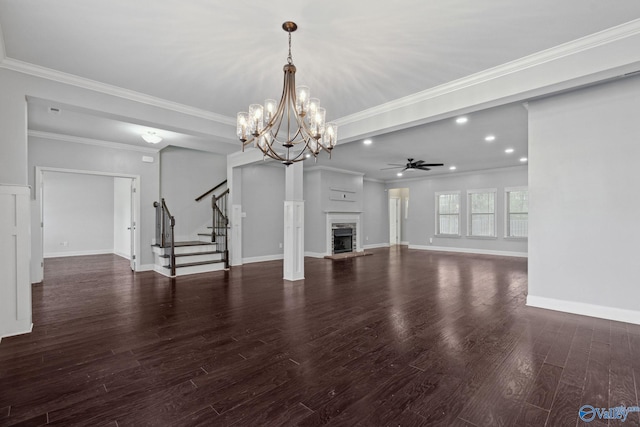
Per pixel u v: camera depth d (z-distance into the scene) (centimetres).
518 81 297
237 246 706
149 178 648
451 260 787
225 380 214
